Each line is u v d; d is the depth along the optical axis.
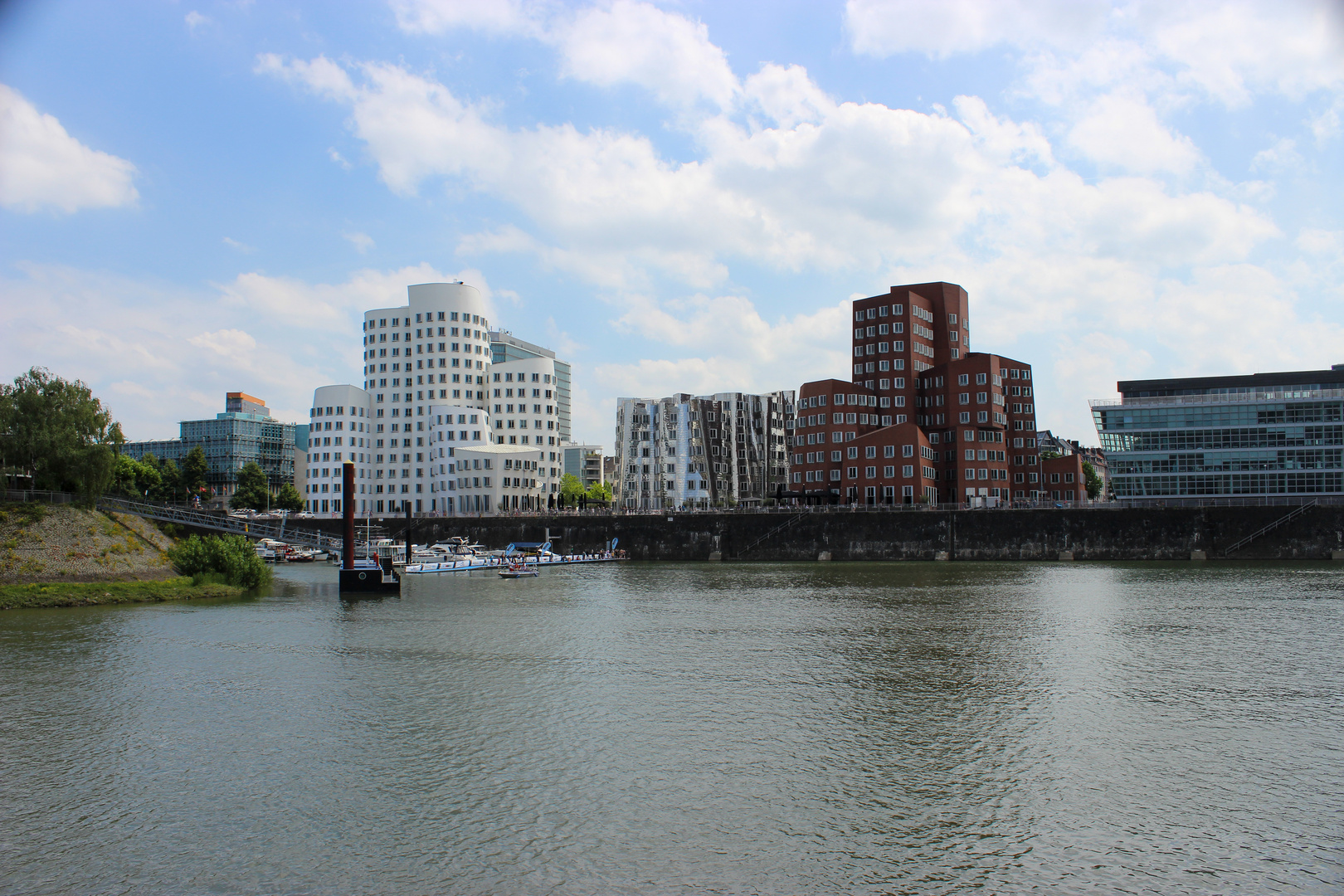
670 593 110.06
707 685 57.12
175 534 152.25
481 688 56.81
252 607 98.00
